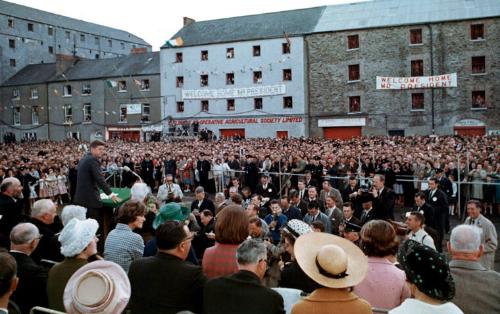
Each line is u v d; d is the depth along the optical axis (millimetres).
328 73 39375
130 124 47062
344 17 40594
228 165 20438
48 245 5344
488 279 3719
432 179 10523
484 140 26203
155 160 22734
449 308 2646
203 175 21172
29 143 43906
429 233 7324
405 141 28875
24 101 52875
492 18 34531
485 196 14414
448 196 14133
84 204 6859
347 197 13336
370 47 37875
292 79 40469
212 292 3287
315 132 39906
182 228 3715
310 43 39875
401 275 3887
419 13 37719
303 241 3166
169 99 45250
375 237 4000
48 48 64188
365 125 38062
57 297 3826
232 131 43156
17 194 7023
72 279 3002
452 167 15477
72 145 39344
